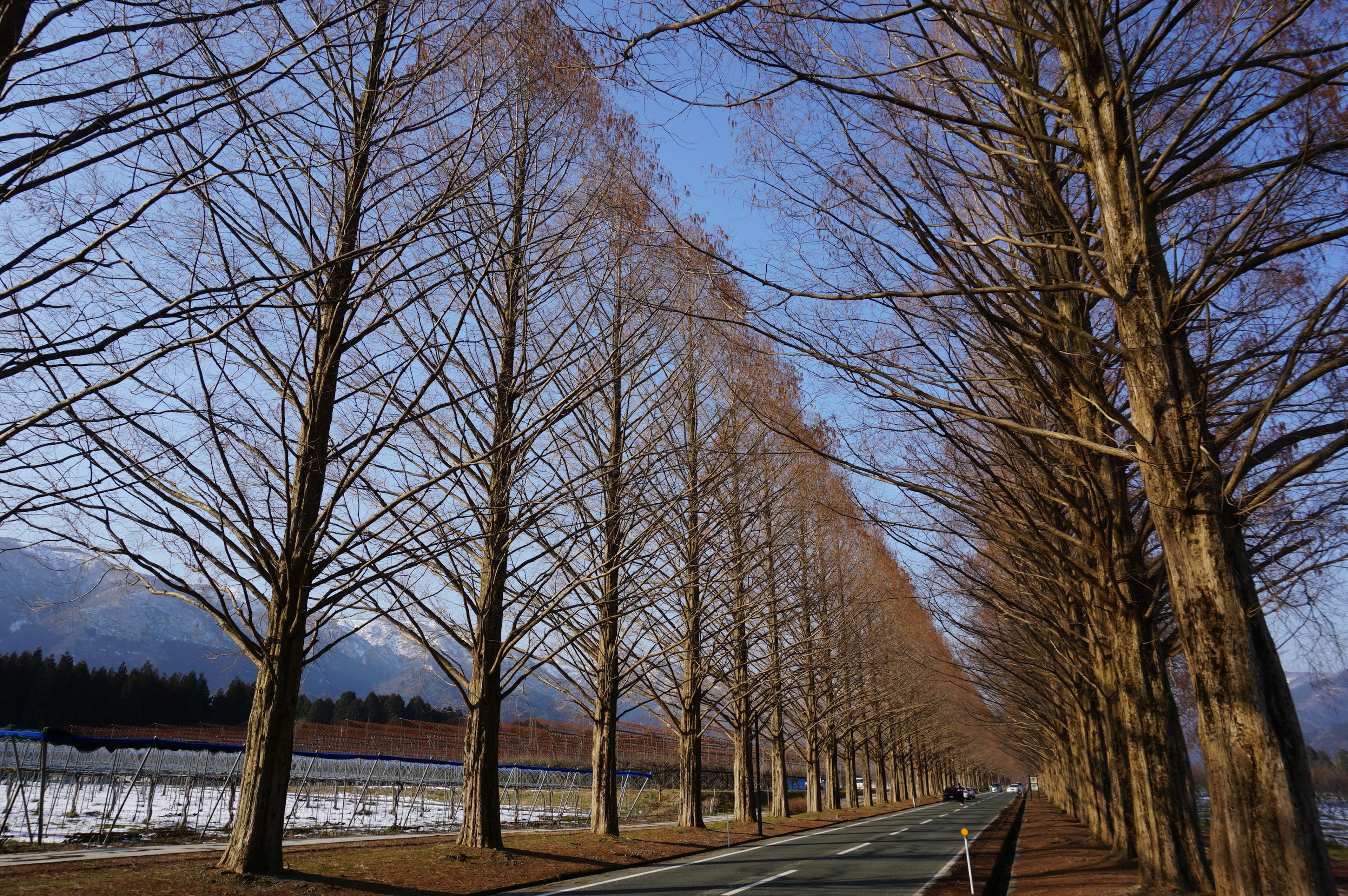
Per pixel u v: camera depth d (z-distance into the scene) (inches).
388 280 367.6
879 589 1344.7
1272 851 195.6
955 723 2406.5
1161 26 249.3
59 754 1171.3
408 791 1753.2
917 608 1405.0
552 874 539.5
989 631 855.7
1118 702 521.7
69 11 202.2
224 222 384.8
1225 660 213.6
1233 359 331.0
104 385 220.5
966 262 308.5
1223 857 211.9
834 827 1198.9
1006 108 299.9
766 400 743.1
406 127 415.8
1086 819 955.3
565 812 1475.1
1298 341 208.4
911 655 1435.8
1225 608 216.8
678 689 971.9
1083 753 1020.5
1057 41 261.3
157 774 1222.9
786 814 1342.3
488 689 597.9
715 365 801.6
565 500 582.2
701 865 625.6
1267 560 340.8
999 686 1127.6
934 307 339.3
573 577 697.0
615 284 595.5
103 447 322.7
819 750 1578.5
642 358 645.9
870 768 2135.8
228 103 225.8
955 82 288.8
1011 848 824.3
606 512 704.4
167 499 369.4
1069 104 271.4
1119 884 394.6
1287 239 280.7
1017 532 378.3
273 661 422.0
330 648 455.2
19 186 197.9
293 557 433.7
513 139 516.1
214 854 567.2
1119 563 385.1
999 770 6018.7
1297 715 209.8
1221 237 240.2
